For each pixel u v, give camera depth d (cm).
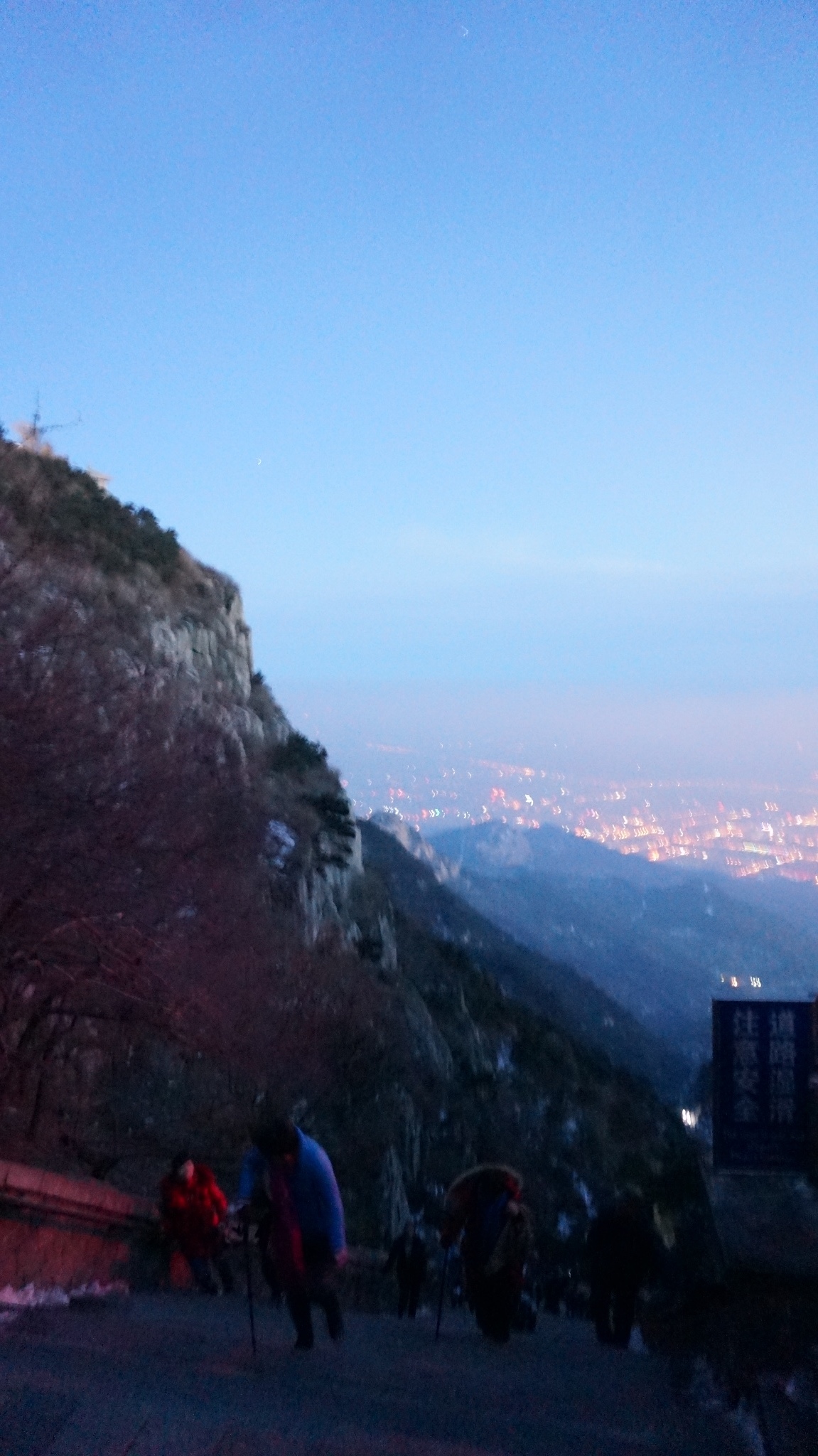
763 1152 1326
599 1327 1389
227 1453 480
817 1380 810
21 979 1827
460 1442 604
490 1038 5681
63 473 4866
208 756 2136
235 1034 2003
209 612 5216
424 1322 1580
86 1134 2142
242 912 2091
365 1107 3278
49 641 1783
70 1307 998
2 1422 480
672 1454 664
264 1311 1268
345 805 5072
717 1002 1341
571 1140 5156
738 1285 1121
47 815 1565
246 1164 876
